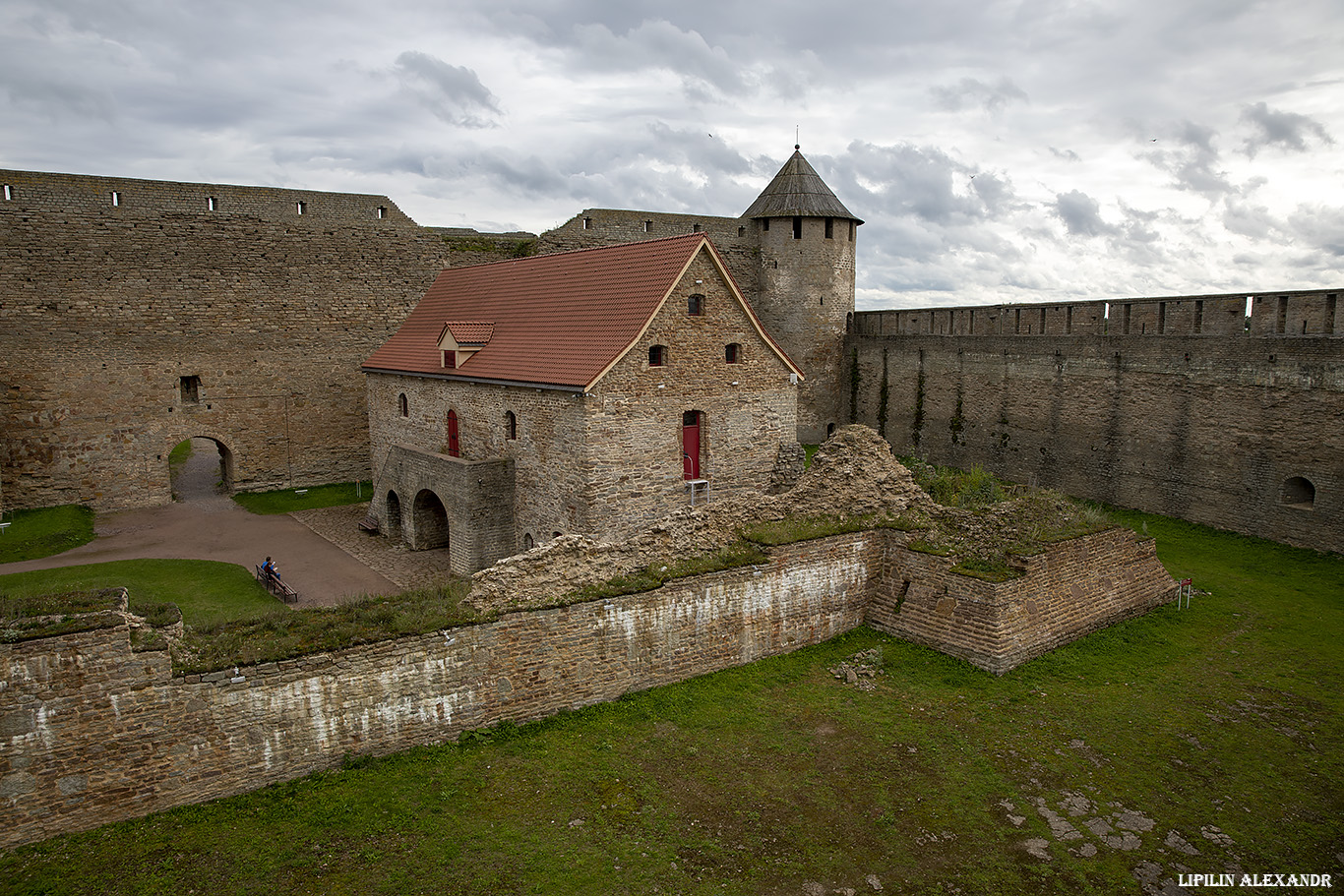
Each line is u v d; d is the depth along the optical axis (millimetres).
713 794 11734
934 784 12047
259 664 11344
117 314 29859
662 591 14859
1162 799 11750
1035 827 11062
